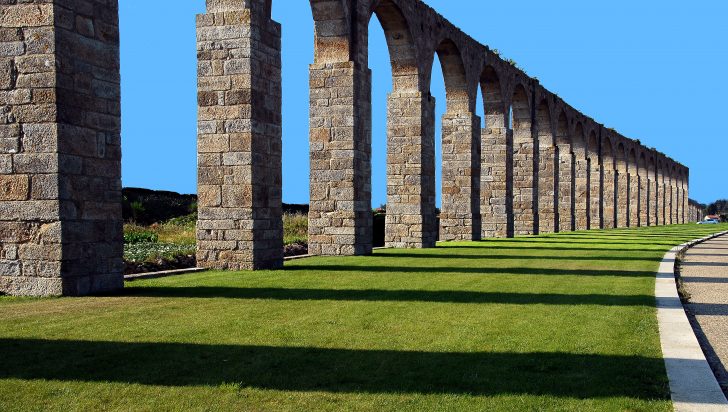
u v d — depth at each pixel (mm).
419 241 28906
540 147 48844
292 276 16547
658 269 18812
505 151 39156
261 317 10633
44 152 12602
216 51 18406
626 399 6438
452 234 34969
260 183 18500
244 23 18172
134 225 32781
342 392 6695
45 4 12539
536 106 45000
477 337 9195
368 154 25484
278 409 6207
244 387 6855
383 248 28719
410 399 6469
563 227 53406
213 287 14297
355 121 24391
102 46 13531
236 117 18266
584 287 14594
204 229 18531
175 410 6180
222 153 18375
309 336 9211
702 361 7867
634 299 12758
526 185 44125
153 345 8609
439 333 9461
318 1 24141
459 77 34375
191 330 9555
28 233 12734
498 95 39125
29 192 12695
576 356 8133
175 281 15320
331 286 14570
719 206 148750
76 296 12789
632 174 77812
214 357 8023
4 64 12703
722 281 16688
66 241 12688
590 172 61344
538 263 20812
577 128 57375
